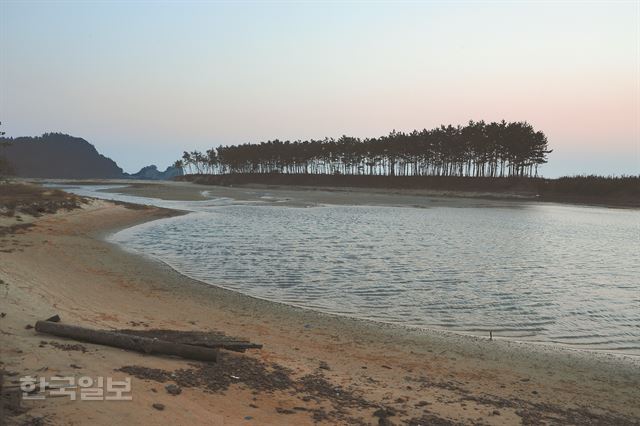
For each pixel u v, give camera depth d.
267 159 171.38
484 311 16.41
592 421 8.40
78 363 7.84
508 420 8.05
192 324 12.91
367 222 47.22
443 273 22.81
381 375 10.03
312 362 10.44
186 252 26.81
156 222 43.06
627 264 26.61
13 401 5.99
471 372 10.73
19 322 9.95
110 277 18.67
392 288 19.39
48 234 29.62
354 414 7.63
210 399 7.37
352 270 22.83
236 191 115.62
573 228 45.69
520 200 94.00
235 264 23.59
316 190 128.25
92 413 6.09
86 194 94.00
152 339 9.24
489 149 117.94
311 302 16.83
